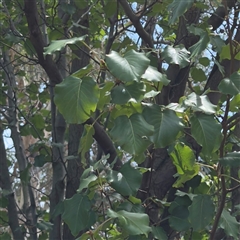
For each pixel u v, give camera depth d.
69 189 4.18
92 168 2.22
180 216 2.60
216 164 2.66
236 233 2.47
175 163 2.48
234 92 2.00
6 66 4.62
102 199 2.34
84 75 1.99
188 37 3.76
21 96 5.58
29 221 4.32
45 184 9.17
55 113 4.27
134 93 1.86
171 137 1.90
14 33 3.70
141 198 3.11
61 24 4.16
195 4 3.52
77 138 4.34
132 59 1.84
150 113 1.95
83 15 4.21
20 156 4.58
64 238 4.15
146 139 1.89
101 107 2.11
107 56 1.84
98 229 1.96
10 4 4.54
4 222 4.53
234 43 2.24
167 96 2.89
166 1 3.47
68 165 4.27
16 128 4.66
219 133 1.98
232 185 3.86
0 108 5.23
